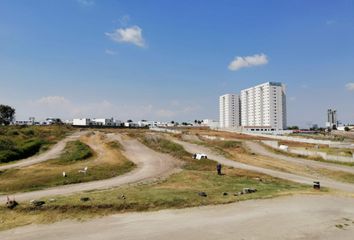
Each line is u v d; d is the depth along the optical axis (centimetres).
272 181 3950
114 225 2097
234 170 4716
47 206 2406
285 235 1920
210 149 7188
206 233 1945
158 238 1866
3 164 5006
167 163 5225
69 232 1977
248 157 6319
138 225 2092
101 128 17700
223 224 2108
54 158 5706
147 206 2475
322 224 2122
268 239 1855
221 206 2522
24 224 2131
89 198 2608
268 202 2648
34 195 2923
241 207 2500
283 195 2883
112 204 2450
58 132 11844
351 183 4031
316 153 6272
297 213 2356
